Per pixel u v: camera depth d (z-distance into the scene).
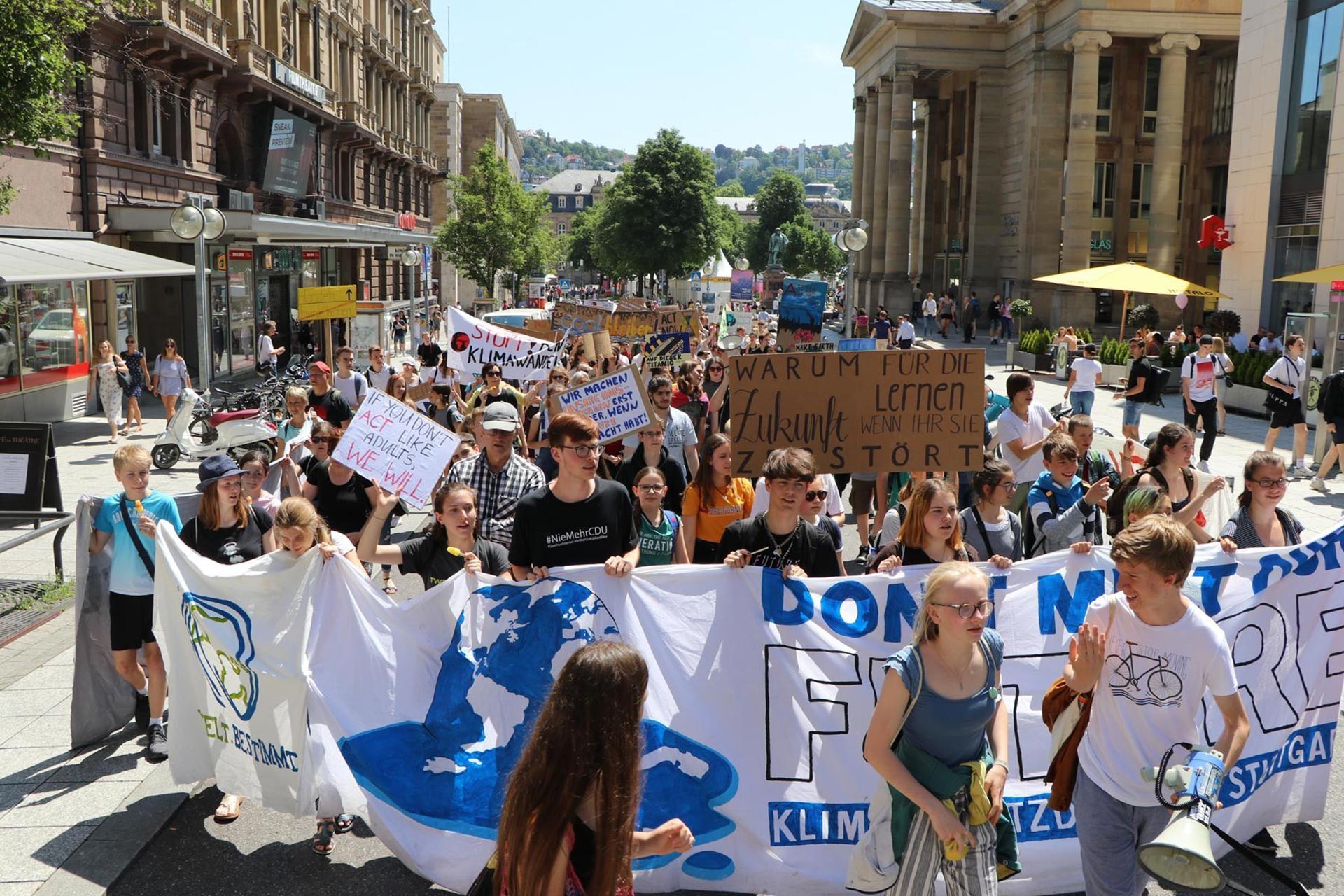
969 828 4.17
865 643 5.45
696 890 5.29
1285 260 32.44
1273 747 5.68
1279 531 6.76
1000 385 33.69
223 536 6.68
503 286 73.56
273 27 41.69
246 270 36.38
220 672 5.77
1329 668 5.81
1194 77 54.69
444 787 5.32
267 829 5.93
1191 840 3.85
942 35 59.06
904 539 6.48
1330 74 30.08
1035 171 53.62
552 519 6.02
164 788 6.31
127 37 28.38
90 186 27.53
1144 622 4.44
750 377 7.50
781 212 131.25
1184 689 4.39
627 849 3.00
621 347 20.34
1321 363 22.06
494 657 5.49
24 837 5.73
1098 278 31.58
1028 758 5.47
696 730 5.36
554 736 3.01
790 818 5.31
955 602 4.07
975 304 53.09
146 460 6.64
